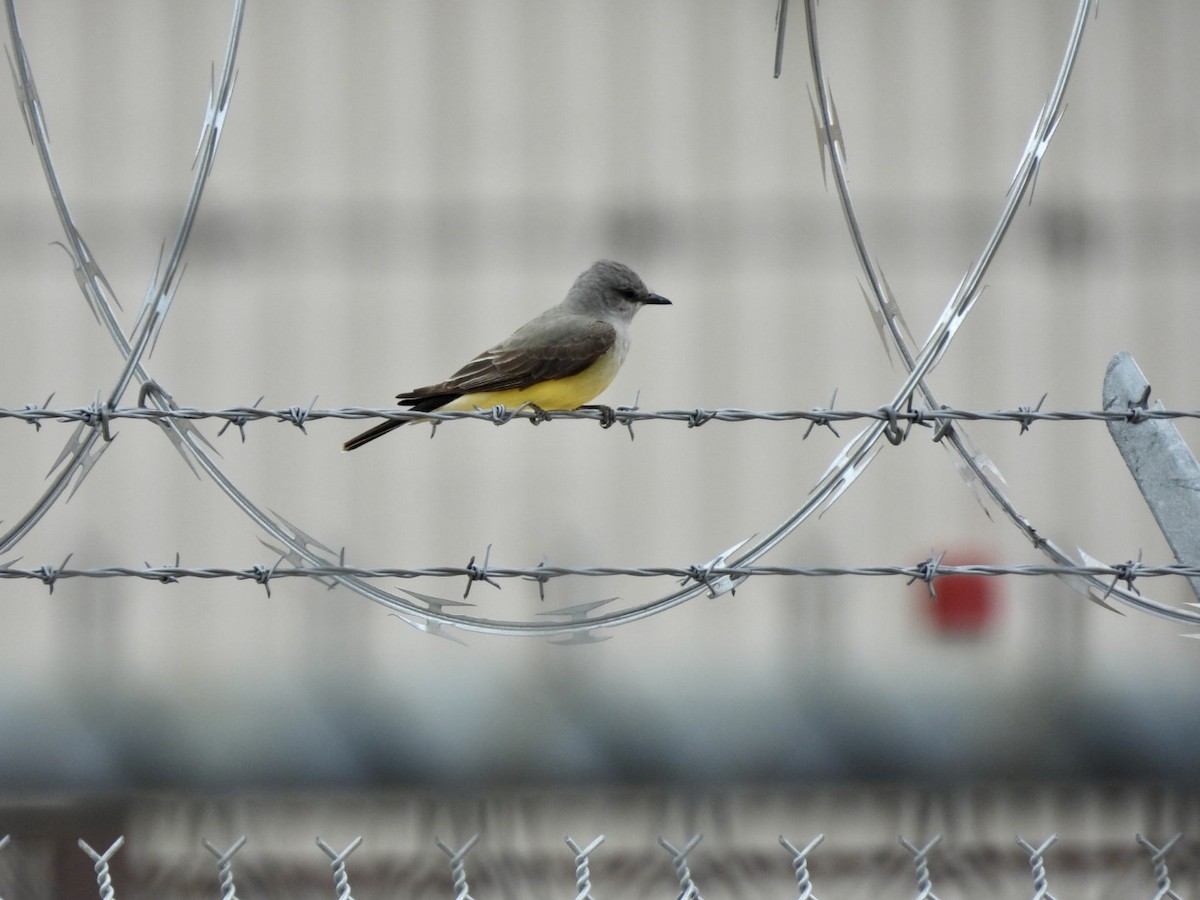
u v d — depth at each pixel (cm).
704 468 1441
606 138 1469
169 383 1419
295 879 992
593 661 1140
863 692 1111
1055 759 1069
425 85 1458
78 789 998
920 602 1393
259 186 1440
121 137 1430
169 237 1432
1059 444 1462
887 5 1476
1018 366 1473
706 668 1179
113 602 1351
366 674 1138
